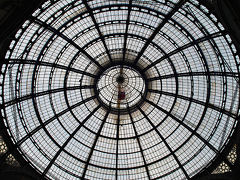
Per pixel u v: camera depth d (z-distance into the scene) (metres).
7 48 14.29
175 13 16.66
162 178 19.81
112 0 16.44
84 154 20.72
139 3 16.66
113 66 21.70
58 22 16.45
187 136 20.20
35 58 17.36
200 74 18.86
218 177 16.62
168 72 20.88
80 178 19.67
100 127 21.89
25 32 15.20
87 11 16.75
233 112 17.23
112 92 23.55
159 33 18.75
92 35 19.06
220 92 18.20
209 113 19.14
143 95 22.34
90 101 21.95
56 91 19.81
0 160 15.73
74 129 20.92
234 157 16.36
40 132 18.98
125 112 22.62
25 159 17.25
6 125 16.48
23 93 17.69
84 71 20.86
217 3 12.21
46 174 18.20
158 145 21.12
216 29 15.79
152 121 21.95
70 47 18.92
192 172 18.67
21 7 11.45
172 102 21.25
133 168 20.64
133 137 21.81
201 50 17.84
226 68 16.91
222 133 17.91
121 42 20.19
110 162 21.00
